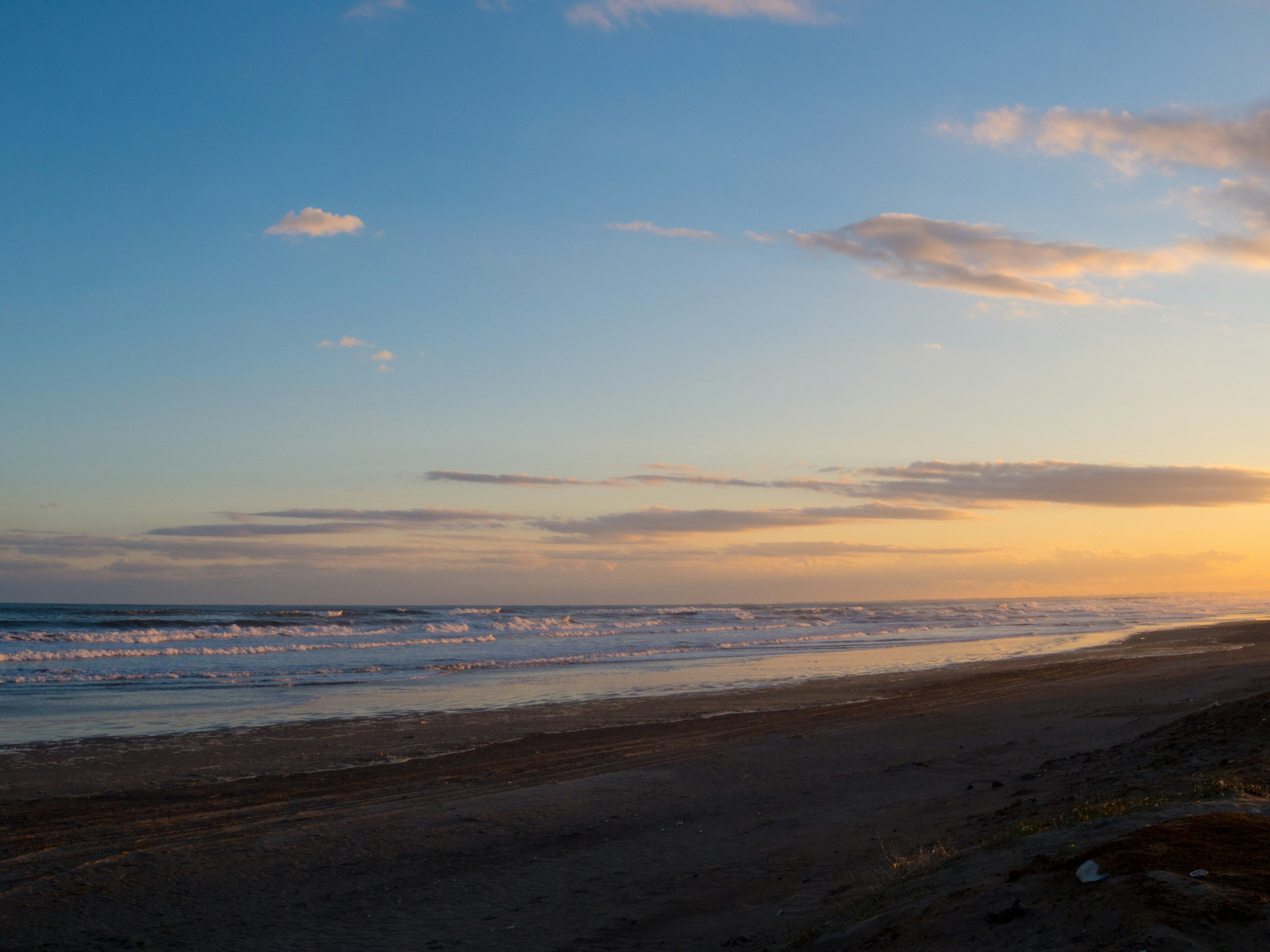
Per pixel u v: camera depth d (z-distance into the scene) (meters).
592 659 37.31
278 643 41.59
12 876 8.95
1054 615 93.88
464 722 19.73
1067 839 5.34
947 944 4.12
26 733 18.02
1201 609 119.94
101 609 84.75
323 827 10.76
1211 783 6.98
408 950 6.91
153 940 7.26
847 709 21.25
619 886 8.35
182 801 12.34
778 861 8.71
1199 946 3.20
